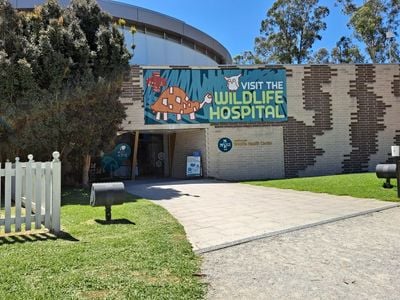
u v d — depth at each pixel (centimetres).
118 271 493
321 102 2041
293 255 575
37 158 1422
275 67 2025
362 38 3700
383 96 2078
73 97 1383
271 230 722
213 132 1984
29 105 1286
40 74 1297
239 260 555
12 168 709
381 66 2083
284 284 463
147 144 2278
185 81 1978
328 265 529
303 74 2038
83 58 1385
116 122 1574
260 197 1197
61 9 1465
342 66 2061
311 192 1273
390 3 3450
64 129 1394
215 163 1978
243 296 429
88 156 1576
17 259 537
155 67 1958
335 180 1518
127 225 768
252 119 2002
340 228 744
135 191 1430
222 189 1452
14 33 1288
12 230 709
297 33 4094
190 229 749
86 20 1491
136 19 2817
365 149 2053
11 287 439
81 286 442
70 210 959
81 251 577
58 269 498
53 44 1329
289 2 4066
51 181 704
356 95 2061
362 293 434
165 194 1322
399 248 604
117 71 1484
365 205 978
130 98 1930
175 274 487
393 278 477
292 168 2003
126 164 2112
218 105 1991
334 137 2038
